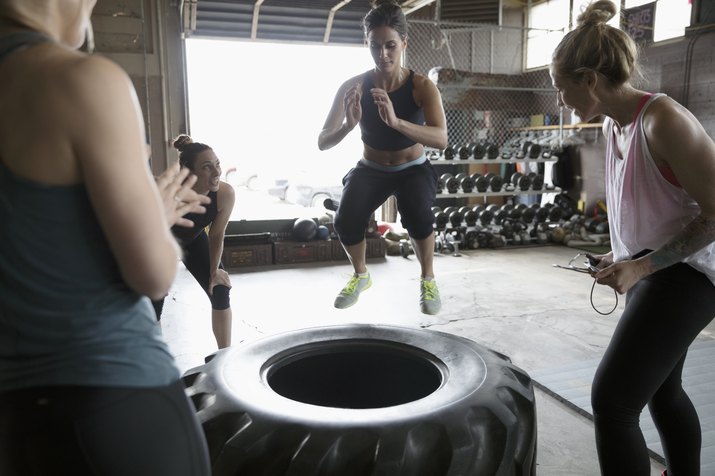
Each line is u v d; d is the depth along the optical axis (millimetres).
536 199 9547
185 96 7414
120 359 839
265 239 6602
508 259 6824
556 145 8508
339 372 1894
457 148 7539
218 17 7379
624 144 1591
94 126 751
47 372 805
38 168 770
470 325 4281
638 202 1560
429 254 2982
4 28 824
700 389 3029
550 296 5090
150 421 864
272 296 5152
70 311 811
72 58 782
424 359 1772
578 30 1525
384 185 2838
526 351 3719
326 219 6961
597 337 3980
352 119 2510
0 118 778
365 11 7824
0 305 805
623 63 1472
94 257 819
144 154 824
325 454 1207
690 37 7023
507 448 1319
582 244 7652
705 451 2383
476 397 1415
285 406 1374
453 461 1231
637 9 7797
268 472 1204
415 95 2646
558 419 2787
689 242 1446
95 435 808
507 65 10078
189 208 1124
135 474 848
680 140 1393
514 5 9961
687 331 1501
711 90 6812
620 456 1544
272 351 1780
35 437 800
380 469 1185
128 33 7000
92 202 784
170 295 5141
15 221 782
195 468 938
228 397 1425
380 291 5320
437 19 7242
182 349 3781
